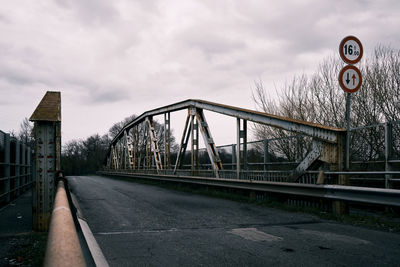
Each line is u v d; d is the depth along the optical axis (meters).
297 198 8.23
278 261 3.72
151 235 5.12
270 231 5.38
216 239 4.83
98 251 4.09
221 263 3.66
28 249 4.45
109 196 11.59
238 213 7.40
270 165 10.38
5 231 5.71
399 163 6.87
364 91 11.01
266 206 8.57
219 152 14.32
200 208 8.27
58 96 5.94
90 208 8.32
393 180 6.94
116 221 6.39
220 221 6.37
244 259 3.81
